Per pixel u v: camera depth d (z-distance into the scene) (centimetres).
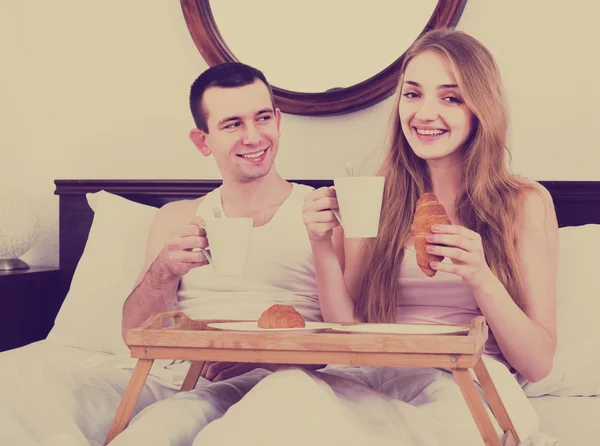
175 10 209
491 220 144
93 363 148
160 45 211
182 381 138
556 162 186
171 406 105
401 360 95
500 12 188
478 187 146
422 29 189
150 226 174
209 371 140
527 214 144
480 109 146
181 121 210
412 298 146
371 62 193
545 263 142
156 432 98
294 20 198
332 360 97
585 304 149
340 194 108
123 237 177
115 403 129
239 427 94
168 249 125
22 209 206
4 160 222
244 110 158
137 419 103
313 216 128
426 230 113
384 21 192
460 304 143
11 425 115
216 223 108
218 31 203
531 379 135
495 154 148
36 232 211
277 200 163
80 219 208
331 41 196
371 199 107
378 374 131
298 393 96
